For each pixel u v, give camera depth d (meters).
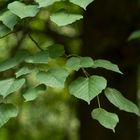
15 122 9.67
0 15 3.01
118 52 7.00
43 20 7.74
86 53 7.19
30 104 10.22
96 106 7.18
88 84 2.88
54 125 10.79
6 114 2.88
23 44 7.97
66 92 10.55
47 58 2.96
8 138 9.73
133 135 7.52
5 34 3.00
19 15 2.82
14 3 2.89
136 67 7.46
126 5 7.02
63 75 2.87
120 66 7.10
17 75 2.88
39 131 10.59
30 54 3.05
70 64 3.02
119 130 7.39
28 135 10.26
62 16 2.83
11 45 8.32
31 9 2.86
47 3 2.82
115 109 7.19
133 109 3.03
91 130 7.42
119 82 7.30
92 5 7.23
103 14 7.14
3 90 2.81
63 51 3.14
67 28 8.66
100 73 7.15
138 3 7.11
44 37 7.98
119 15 7.02
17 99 7.15
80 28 8.46
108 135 7.40
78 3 2.78
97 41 7.09
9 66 2.98
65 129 10.81
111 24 7.05
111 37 6.97
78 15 2.84
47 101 10.57
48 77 2.85
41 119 10.56
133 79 7.45
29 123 10.46
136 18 6.93
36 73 2.89
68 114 10.84
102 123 2.87
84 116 7.46
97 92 2.82
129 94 7.40
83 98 2.80
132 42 6.89
